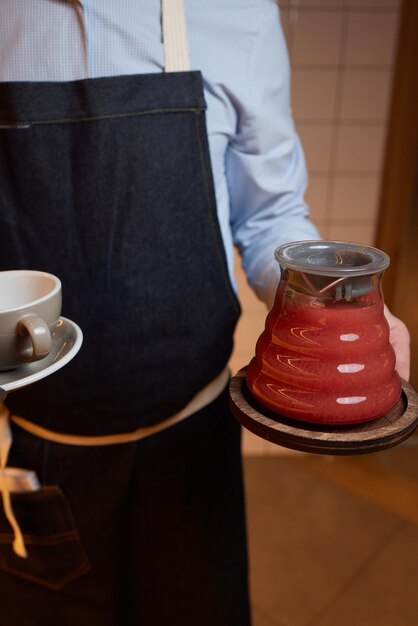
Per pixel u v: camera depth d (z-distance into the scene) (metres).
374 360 0.50
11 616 0.99
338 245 0.55
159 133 0.74
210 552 0.92
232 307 0.84
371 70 1.62
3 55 0.73
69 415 0.83
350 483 1.88
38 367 0.55
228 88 0.78
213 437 0.89
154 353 0.81
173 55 0.74
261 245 0.89
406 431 0.50
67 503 0.89
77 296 0.77
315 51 1.59
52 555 0.92
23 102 0.72
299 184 0.90
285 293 0.52
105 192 0.74
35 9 0.72
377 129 1.68
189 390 0.84
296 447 0.49
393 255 1.82
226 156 0.87
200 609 0.95
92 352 0.79
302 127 1.68
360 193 1.76
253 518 1.74
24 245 0.76
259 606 1.45
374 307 0.50
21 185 0.74
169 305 0.79
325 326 0.49
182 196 0.76
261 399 0.52
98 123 0.72
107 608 0.96
